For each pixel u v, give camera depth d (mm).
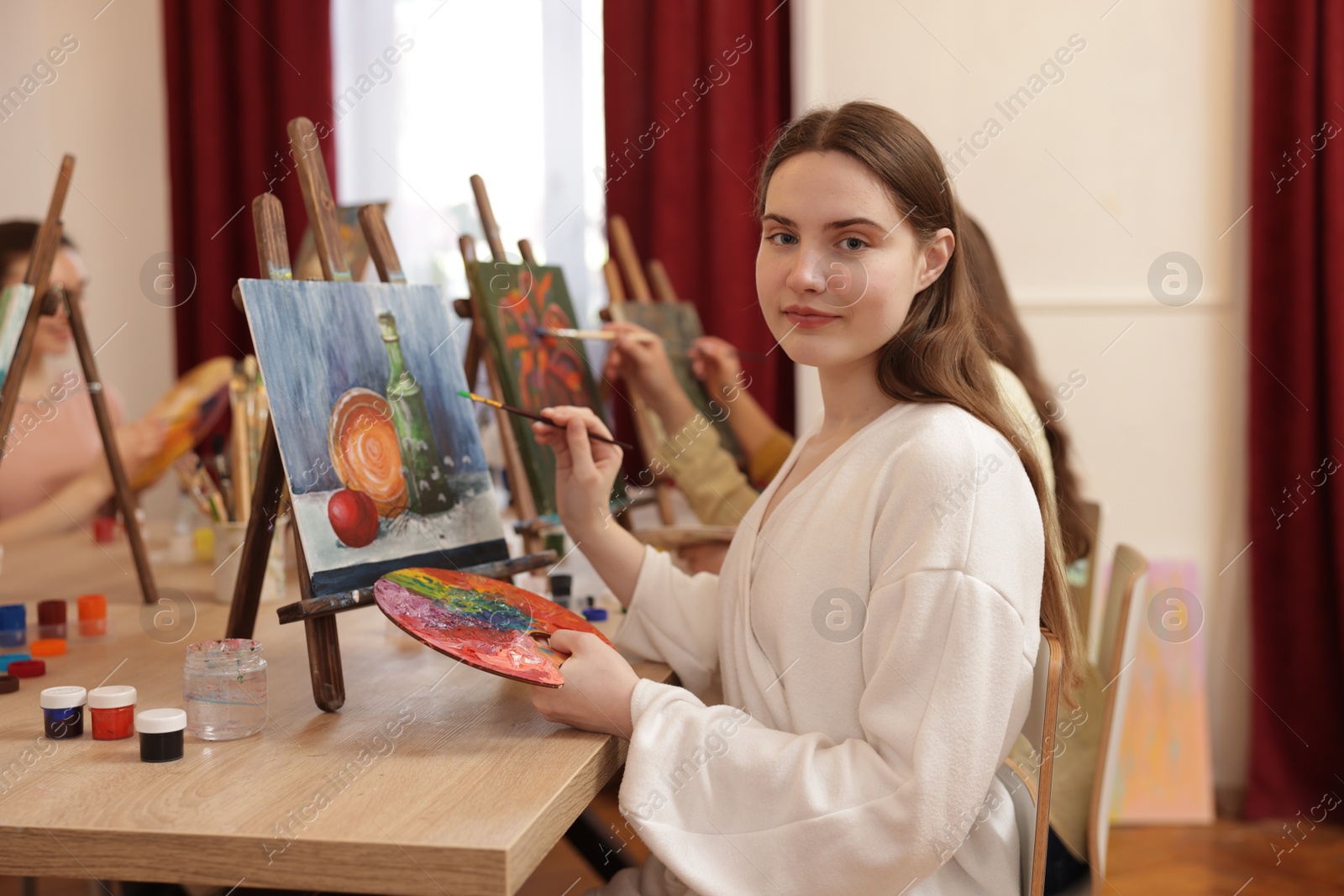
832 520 942
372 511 1006
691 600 1109
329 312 1042
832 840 805
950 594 833
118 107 2768
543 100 2602
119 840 672
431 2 2629
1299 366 2262
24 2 2633
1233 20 2291
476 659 838
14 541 1882
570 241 2609
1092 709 1410
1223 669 2391
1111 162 2342
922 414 940
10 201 2639
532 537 1579
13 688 981
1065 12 2330
